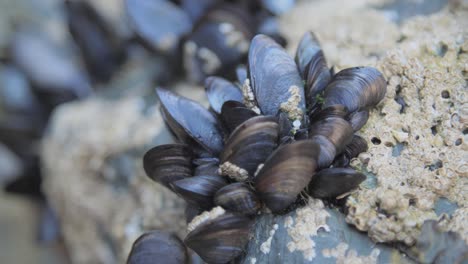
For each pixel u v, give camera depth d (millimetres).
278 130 389
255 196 388
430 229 371
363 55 470
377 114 417
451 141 405
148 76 609
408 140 407
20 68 747
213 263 397
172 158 408
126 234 512
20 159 766
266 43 410
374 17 497
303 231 388
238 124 401
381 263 379
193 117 412
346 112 392
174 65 560
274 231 393
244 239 391
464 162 397
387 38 474
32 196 792
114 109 587
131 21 567
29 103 751
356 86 398
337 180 382
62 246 804
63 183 611
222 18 514
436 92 417
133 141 528
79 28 658
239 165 387
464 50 435
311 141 373
